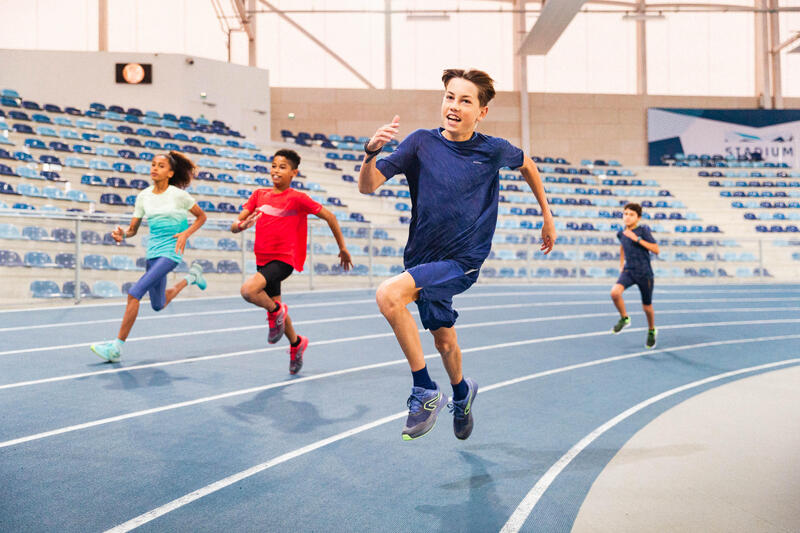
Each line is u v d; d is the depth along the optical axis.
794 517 2.28
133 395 3.98
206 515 2.21
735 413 3.90
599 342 6.95
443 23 25.03
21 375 4.48
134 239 9.76
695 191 24.45
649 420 3.74
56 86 19.72
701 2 26.11
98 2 20.95
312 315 8.34
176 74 20.30
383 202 20.08
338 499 2.41
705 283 17.53
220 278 10.66
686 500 2.45
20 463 2.71
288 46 24.41
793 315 9.88
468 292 12.45
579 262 17.55
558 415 3.83
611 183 24.62
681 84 26.25
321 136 23.56
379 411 3.76
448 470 2.78
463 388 2.80
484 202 2.58
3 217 8.70
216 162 18.34
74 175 15.10
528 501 2.43
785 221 22.56
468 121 2.46
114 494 2.38
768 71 26.02
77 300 8.69
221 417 3.53
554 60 25.81
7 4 20.61
